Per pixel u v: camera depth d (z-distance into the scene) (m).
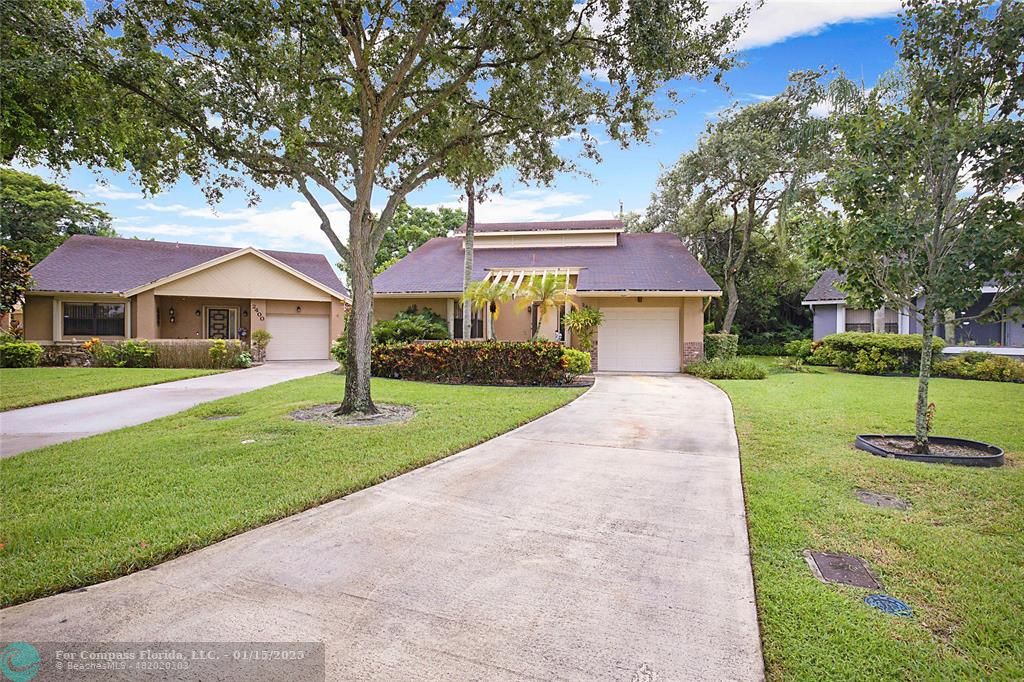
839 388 13.74
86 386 13.21
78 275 22.28
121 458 6.50
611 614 3.20
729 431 8.35
